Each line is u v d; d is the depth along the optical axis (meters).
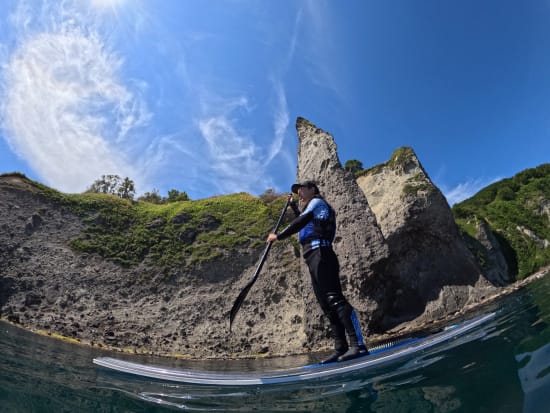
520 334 2.98
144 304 8.34
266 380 2.62
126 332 7.34
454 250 8.49
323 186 8.67
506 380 2.00
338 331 2.92
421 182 8.85
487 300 7.66
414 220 8.37
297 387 2.43
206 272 9.20
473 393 1.91
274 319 8.12
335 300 2.82
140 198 19.83
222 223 10.53
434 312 7.77
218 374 2.80
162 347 7.12
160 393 2.35
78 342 5.89
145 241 9.77
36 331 6.10
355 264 7.60
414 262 8.24
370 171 10.40
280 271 8.95
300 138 9.77
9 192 9.12
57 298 7.60
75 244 8.97
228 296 8.70
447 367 2.42
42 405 1.95
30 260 8.11
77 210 9.84
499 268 10.01
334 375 2.61
